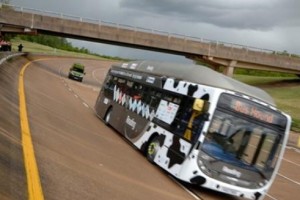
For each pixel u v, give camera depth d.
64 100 25.39
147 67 16.69
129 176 10.46
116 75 20.53
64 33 50.03
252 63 57.81
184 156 11.29
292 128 39.16
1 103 13.84
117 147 14.25
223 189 11.16
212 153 11.05
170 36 52.00
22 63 43.31
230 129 11.23
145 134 14.21
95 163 10.52
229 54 54.75
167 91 13.62
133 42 51.12
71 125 15.77
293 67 59.44
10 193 6.43
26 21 48.69
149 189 9.84
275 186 16.06
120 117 17.73
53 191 7.25
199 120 11.19
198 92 11.73
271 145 11.64
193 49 52.97
